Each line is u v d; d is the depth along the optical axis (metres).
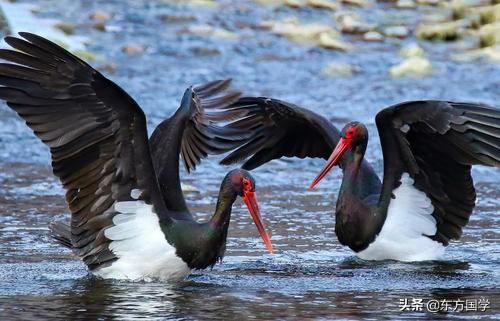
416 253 14.19
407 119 13.77
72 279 12.62
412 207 14.18
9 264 13.35
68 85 11.93
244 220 16.39
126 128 12.15
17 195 17.62
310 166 20.56
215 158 20.62
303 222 16.30
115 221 12.45
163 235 12.48
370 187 14.62
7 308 11.30
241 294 12.09
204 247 12.52
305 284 12.67
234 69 27.20
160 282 12.57
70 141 12.09
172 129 13.64
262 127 15.74
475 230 15.85
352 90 25.69
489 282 12.92
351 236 14.15
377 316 11.22
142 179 12.40
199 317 11.04
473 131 13.52
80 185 12.37
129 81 25.61
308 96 25.06
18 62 11.85
